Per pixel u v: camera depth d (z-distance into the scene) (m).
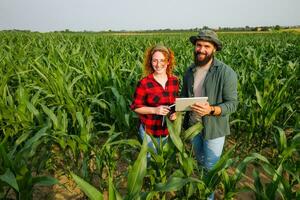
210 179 2.36
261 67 7.26
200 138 3.18
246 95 5.40
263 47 15.07
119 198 1.79
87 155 3.31
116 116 4.31
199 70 2.97
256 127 4.64
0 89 4.30
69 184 3.67
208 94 2.89
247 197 3.56
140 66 6.27
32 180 2.27
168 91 3.16
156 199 2.96
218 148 3.03
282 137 3.05
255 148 4.77
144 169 2.00
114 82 5.12
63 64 6.55
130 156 3.71
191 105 2.70
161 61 3.00
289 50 13.88
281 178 2.25
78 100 4.75
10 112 3.79
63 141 3.42
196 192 2.69
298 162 2.78
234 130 5.37
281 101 4.98
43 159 3.42
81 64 7.15
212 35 2.71
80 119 3.22
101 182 3.27
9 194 3.44
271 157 4.51
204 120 2.93
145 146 1.99
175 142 2.46
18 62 7.11
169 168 2.75
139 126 3.36
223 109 2.76
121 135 4.46
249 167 4.22
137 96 3.15
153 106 3.15
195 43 2.88
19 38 19.59
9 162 2.22
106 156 3.24
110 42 18.06
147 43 16.38
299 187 3.69
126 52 9.72
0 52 8.91
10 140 4.09
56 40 17.91
